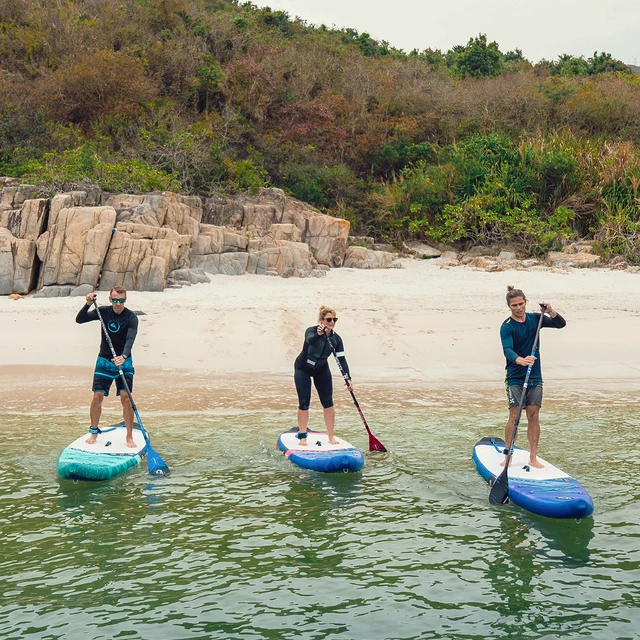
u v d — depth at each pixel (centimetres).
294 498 669
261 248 1936
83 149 2059
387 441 843
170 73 2714
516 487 662
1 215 1698
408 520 620
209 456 783
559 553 556
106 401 1009
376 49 3941
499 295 1648
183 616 462
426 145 2708
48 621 455
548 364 1212
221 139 2494
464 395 1057
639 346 1285
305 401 798
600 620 460
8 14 2934
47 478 715
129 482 707
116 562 537
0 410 952
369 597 488
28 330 1313
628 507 646
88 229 1633
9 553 549
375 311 1470
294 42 3250
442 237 2380
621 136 2869
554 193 2427
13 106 2334
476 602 482
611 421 925
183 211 1878
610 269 2050
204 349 1252
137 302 1502
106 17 2917
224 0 3894
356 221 2412
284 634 443
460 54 4009
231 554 552
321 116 2672
